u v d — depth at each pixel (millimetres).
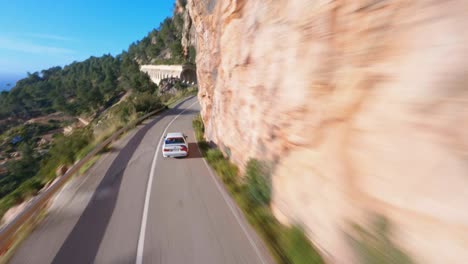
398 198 4738
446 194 3977
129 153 18688
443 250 3926
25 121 149875
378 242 5082
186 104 53875
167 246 7648
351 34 6207
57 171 16688
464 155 3814
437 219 4062
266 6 10719
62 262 6965
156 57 149250
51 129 127500
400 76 4902
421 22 4590
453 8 4121
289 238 7590
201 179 13602
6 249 7711
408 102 4652
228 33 15320
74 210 9891
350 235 5824
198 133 26844
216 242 7859
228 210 9984
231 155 15727
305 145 8039
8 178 51594
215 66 19312
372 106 5516
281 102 9328
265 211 9711
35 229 8578
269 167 10227
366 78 5734
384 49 5312
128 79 133750
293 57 8617
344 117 6379
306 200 7555
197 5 22438
